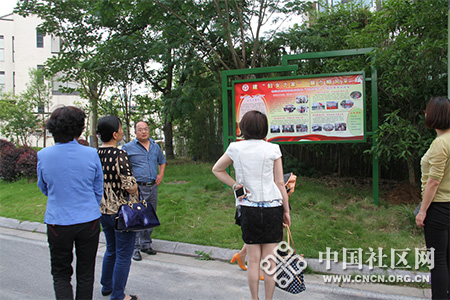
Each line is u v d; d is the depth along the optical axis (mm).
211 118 13266
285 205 3117
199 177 8938
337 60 8227
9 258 4887
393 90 5844
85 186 2881
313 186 7414
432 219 2953
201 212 6121
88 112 15422
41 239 5840
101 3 7480
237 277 4121
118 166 3361
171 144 14672
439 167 2840
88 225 2846
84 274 2898
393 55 5684
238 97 6965
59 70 13078
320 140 6496
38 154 2873
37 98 20500
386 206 5969
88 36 12727
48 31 13008
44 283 4020
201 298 3586
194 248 4918
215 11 8375
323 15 9125
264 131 3047
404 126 5824
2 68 28625
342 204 6184
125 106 14406
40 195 8336
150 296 3635
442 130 2949
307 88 6531
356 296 3582
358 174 8742
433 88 6008
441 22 5816
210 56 10133
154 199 4957
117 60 11328
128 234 3344
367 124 7309
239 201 3010
